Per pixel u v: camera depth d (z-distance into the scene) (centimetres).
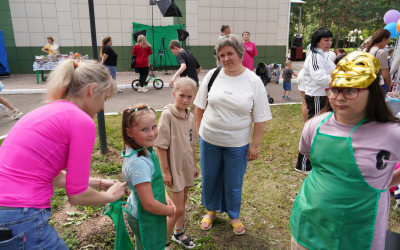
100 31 1479
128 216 218
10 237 152
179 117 264
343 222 176
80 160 165
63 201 373
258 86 279
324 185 182
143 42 1026
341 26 4450
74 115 164
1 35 1343
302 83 482
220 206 324
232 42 262
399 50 524
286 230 330
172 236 303
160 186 212
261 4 1558
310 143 197
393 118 168
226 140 284
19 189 156
